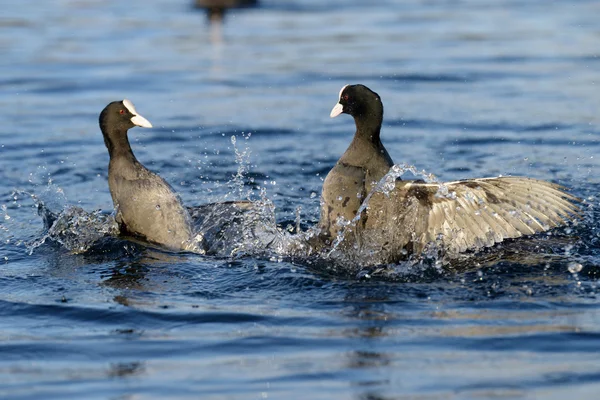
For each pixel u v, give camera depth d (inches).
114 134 461.4
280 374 297.9
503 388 282.2
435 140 689.0
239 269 420.5
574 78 902.4
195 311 364.2
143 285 398.9
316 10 1491.1
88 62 1032.2
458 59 1027.3
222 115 780.6
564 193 410.6
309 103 824.9
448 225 426.0
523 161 622.2
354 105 438.3
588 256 423.5
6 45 1127.6
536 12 1389.0
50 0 1612.9
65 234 468.4
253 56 1072.2
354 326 344.8
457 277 402.0
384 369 300.8
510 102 809.5
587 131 700.7
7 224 500.1
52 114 786.8
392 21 1341.0
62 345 329.7
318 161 636.7
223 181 594.2
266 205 478.9
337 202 443.2
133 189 460.1
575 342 321.4
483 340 325.7
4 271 420.8
